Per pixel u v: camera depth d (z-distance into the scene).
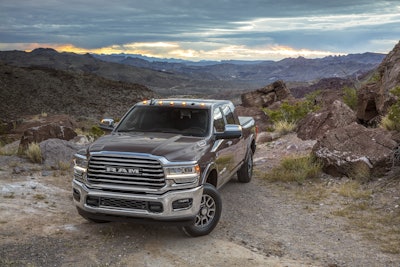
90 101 138.00
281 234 6.96
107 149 6.20
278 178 10.52
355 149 10.13
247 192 9.54
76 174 6.43
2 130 24.64
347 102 18.44
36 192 8.70
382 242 6.57
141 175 5.98
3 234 6.22
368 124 14.27
